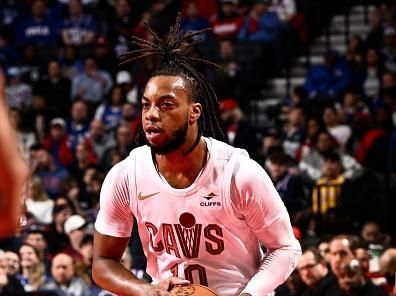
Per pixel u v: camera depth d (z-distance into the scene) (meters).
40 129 19.45
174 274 4.95
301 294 10.27
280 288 9.81
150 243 5.01
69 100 20.78
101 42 22.09
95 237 5.07
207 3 22.39
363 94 20.08
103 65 21.52
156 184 4.80
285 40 22.02
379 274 10.48
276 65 21.80
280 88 21.62
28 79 21.72
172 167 4.75
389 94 19.06
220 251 4.86
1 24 23.44
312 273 10.21
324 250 11.02
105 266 5.00
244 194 4.73
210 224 4.79
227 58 20.53
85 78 20.95
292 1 22.95
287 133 18.20
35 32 22.78
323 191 14.88
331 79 20.34
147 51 4.82
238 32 21.72
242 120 17.00
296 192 14.48
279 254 4.88
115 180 4.93
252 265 5.00
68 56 21.75
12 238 12.30
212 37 21.36
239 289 4.93
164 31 20.95
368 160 17.19
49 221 14.50
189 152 4.69
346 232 13.94
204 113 4.80
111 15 23.00
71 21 22.72
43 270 11.38
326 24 23.31
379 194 14.63
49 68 21.05
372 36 21.22
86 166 16.95
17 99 20.80
